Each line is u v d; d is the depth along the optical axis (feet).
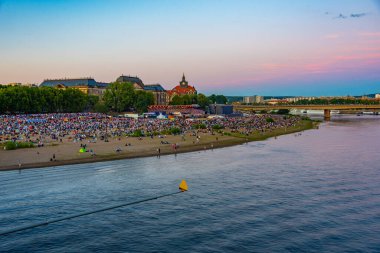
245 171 295.89
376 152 391.04
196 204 205.87
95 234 164.45
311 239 159.84
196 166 319.68
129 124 652.89
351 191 231.71
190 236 162.30
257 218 183.83
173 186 245.04
